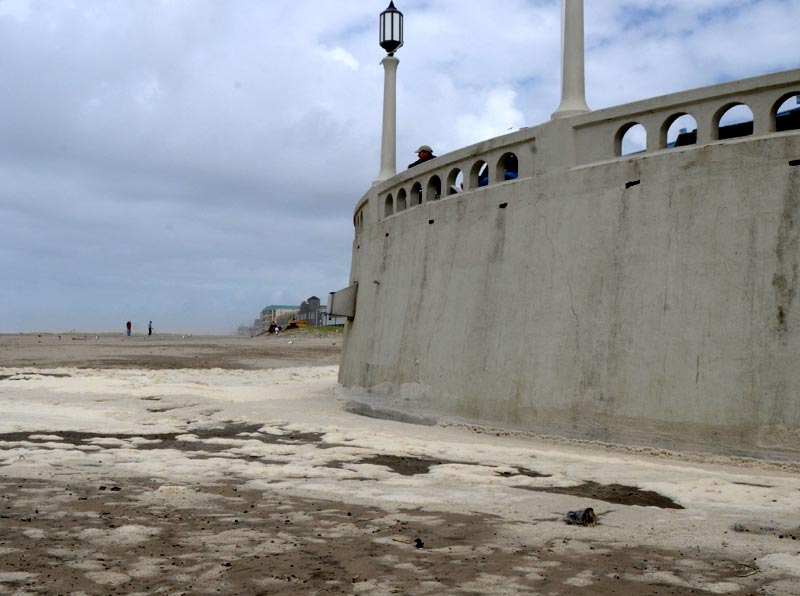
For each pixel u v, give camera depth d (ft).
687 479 32.68
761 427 36.91
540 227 48.11
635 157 43.29
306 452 40.14
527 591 18.16
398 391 59.82
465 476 33.22
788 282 37.01
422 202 62.18
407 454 39.91
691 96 41.27
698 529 24.17
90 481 31.04
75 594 17.63
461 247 54.95
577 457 38.88
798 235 36.99
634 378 41.63
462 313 53.62
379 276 67.92
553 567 20.03
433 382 55.36
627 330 42.34
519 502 28.12
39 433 46.14
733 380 38.01
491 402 49.49
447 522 24.84
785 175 37.68
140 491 29.14
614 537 23.15
